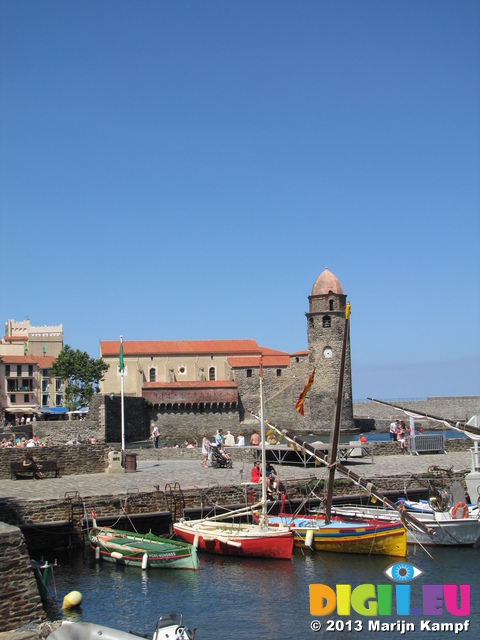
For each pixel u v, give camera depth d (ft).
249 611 72.84
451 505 104.78
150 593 78.38
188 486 112.37
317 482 117.91
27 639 56.95
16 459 127.95
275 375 379.96
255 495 112.78
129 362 390.42
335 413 101.45
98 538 93.91
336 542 95.45
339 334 352.08
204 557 93.56
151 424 353.92
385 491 121.90
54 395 418.72
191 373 395.34
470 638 66.23
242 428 367.45
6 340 465.47
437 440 165.99
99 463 135.64
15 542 62.13
